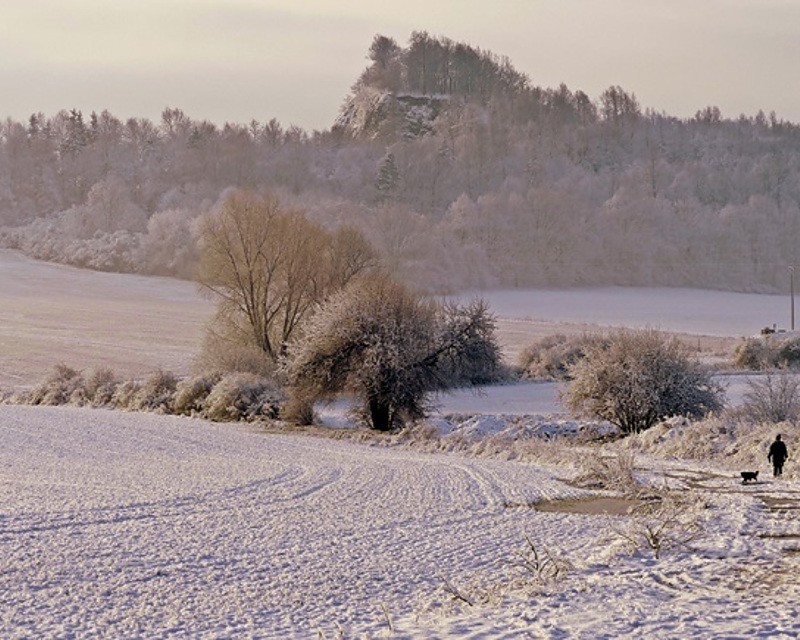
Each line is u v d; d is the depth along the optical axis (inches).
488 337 2188.7
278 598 711.7
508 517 1032.2
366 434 1963.6
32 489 1245.1
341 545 896.9
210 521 1018.1
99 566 812.6
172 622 647.1
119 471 1437.0
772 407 1692.9
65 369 2810.0
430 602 682.2
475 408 2374.5
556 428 1925.4
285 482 1310.3
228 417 2236.7
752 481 1222.9
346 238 2768.2
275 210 2716.5
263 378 2378.2
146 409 2437.3
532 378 3006.9
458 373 2234.3
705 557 765.3
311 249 2696.9
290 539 924.0
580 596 647.8
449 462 1540.4
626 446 1658.5
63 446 1769.2
